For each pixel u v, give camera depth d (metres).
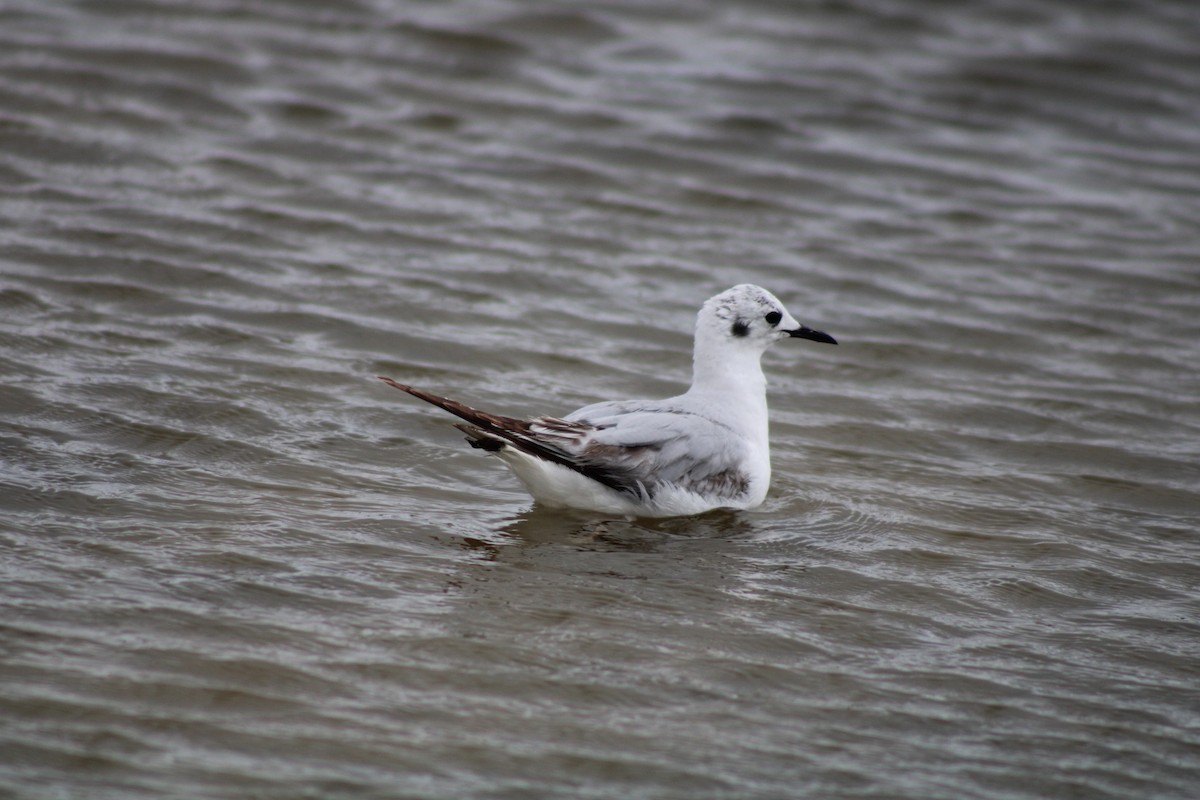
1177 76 28.34
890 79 27.55
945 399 16.55
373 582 11.21
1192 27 30.62
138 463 12.99
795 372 17.20
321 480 13.15
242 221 19.52
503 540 12.27
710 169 23.31
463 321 17.45
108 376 14.70
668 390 16.16
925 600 11.72
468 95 25.02
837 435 15.43
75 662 9.59
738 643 10.73
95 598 10.46
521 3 29.25
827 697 10.07
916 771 9.23
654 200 22.11
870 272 20.30
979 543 12.93
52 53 24.16
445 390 15.52
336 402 14.90
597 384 16.16
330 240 19.42
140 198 19.84
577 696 9.80
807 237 21.33
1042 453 15.20
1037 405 16.47
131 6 26.64
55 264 17.44
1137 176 24.48
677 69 27.17
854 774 9.14
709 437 12.97
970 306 19.39
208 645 9.98
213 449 13.48
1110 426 15.98
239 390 14.80
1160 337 18.70
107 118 22.23
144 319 16.34
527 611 10.95
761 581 11.84
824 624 11.16
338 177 21.48
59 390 14.24
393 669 9.92
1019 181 23.95
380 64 25.81
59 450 13.02
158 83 23.67
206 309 16.84
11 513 11.70
